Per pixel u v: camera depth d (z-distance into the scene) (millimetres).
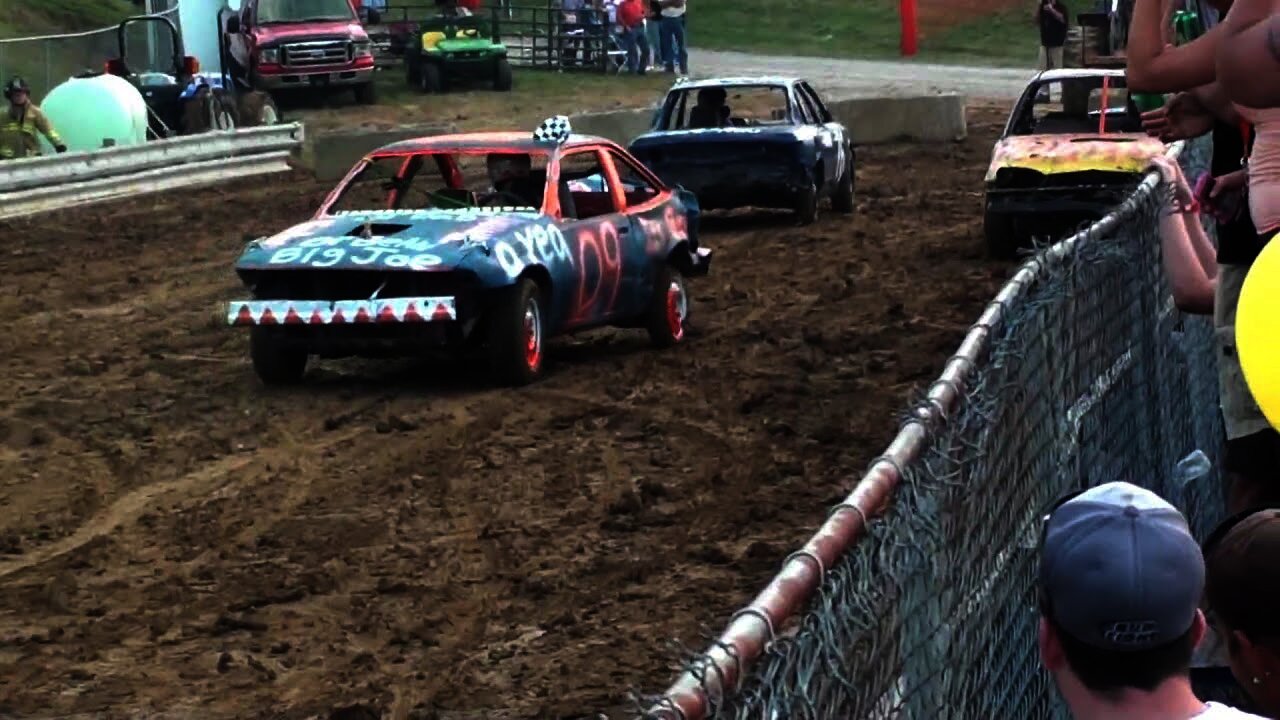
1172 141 6590
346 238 13508
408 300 13016
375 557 9539
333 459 11734
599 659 7898
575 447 11836
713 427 12297
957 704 4371
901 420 4414
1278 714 3596
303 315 13133
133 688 7754
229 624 8508
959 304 17156
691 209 16406
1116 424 7293
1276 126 5434
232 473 11477
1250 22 5289
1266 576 3545
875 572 3725
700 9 61375
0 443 12453
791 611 3273
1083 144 19125
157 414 13234
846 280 18562
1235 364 6195
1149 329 8156
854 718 3508
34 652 8242
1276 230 5449
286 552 9695
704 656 3012
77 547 9898
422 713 7320
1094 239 6848
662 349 15422
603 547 9578
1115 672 3217
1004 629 5043
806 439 11875
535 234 13828
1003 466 5059
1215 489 9930
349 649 8172
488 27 50906
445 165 15031
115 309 18469
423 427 12531
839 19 59625
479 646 8141
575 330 14570
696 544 9586
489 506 10453
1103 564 3191
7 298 19125
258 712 7438
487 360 14758
